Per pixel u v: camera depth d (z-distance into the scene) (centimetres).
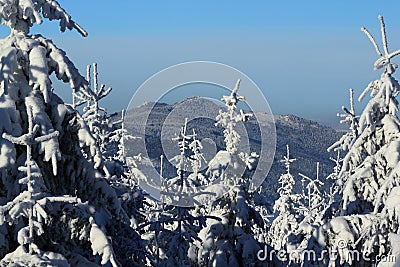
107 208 1422
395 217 1669
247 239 2259
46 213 1112
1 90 1262
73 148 1370
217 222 2270
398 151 2041
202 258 2228
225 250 2234
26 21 1348
